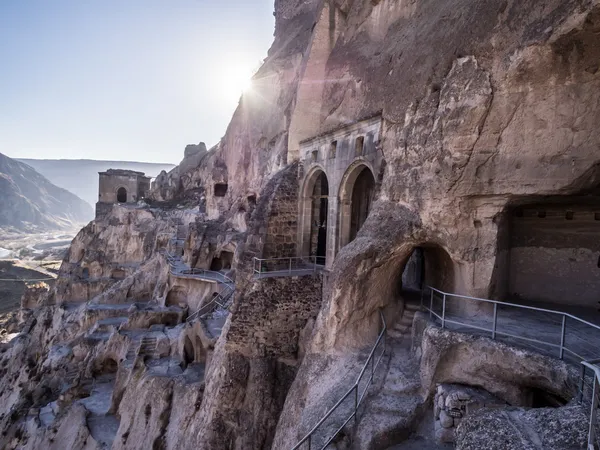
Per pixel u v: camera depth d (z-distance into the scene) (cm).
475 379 849
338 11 1952
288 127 2202
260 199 1794
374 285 1132
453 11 1058
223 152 3934
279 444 1114
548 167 858
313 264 1755
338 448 874
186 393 1655
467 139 916
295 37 2594
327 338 1143
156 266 3534
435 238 1033
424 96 1051
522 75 832
